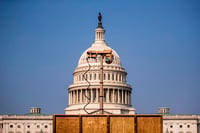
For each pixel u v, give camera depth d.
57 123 73.81
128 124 73.75
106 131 73.69
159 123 73.69
